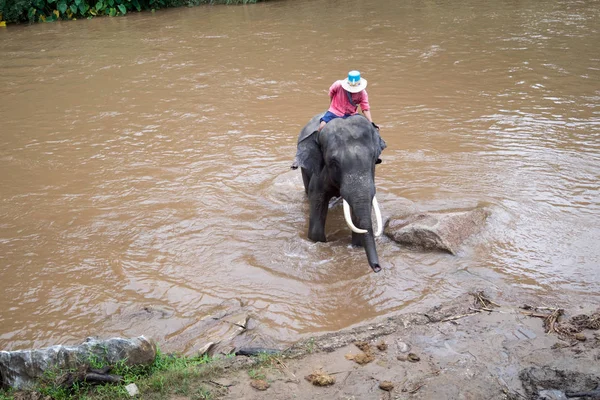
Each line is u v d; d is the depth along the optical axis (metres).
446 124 11.48
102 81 15.32
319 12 23.20
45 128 12.16
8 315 6.32
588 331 5.59
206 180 9.51
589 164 9.41
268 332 5.93
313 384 4.97
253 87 14.30
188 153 10.63
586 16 20.67
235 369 5.22
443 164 9.69
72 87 14.91
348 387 4.93
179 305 6.44
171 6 25.98
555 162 9.56
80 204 8.84
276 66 16.02
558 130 10.95
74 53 18.33
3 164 10.41
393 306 6.27
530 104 12.41
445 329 5.74
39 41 20.22
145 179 9.63
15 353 5.06
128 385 4.87
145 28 21.55
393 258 7.15
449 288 6.50
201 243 7.68
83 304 6.49
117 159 10.48
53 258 7.42
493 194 8.55
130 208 8.66
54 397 4.78
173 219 8.30
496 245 7.28
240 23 21.72
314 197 7.59
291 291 6.64
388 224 7.87
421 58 16.22
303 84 14.35
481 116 11.84
